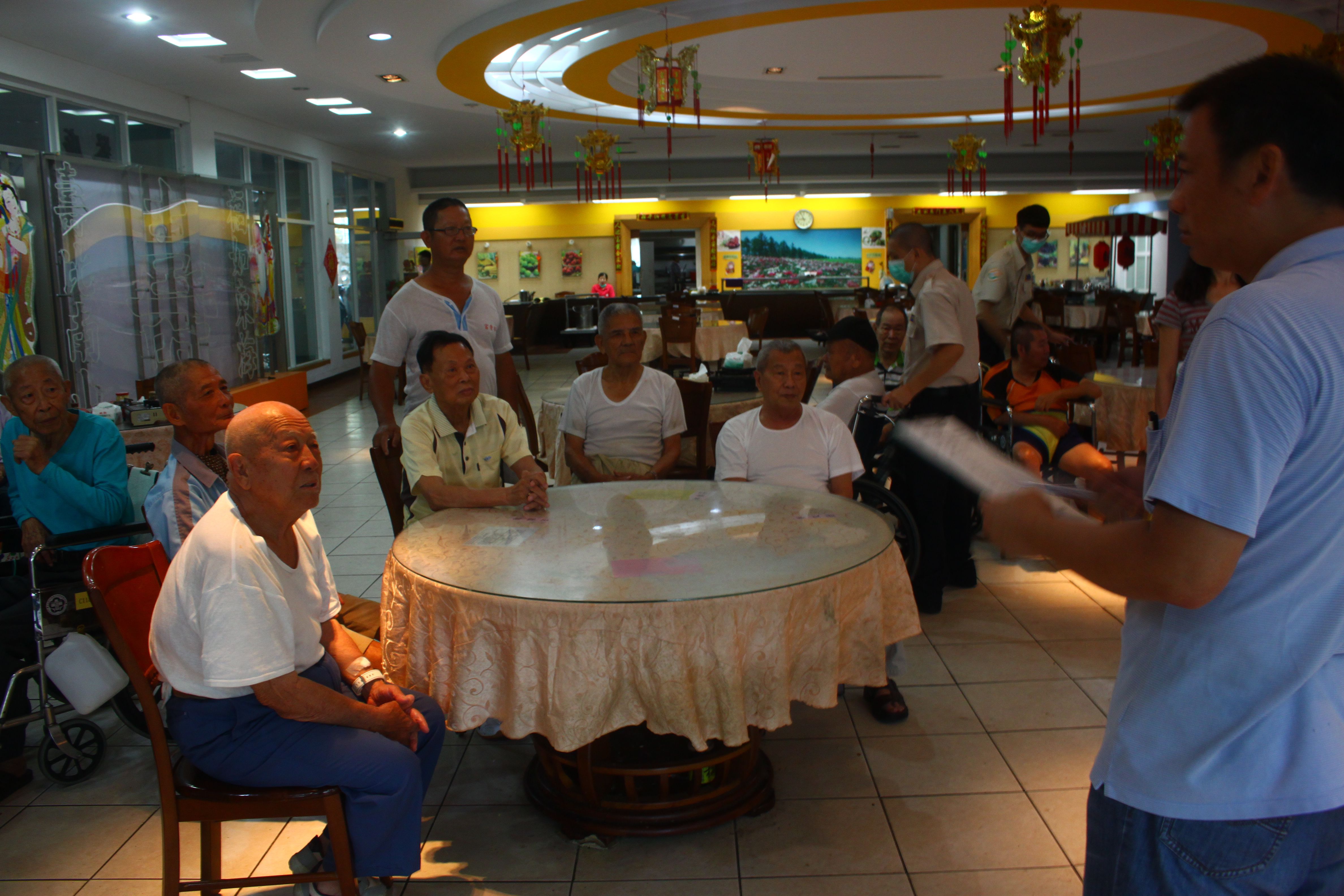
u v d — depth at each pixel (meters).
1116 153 16.41
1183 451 0.96
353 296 14.33
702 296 16.05
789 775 2.57
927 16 7.43
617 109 10.46
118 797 2.55
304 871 2.08
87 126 8.02
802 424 3.03
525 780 2.51
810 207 18.75
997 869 2.13
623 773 2.23
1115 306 11.70
